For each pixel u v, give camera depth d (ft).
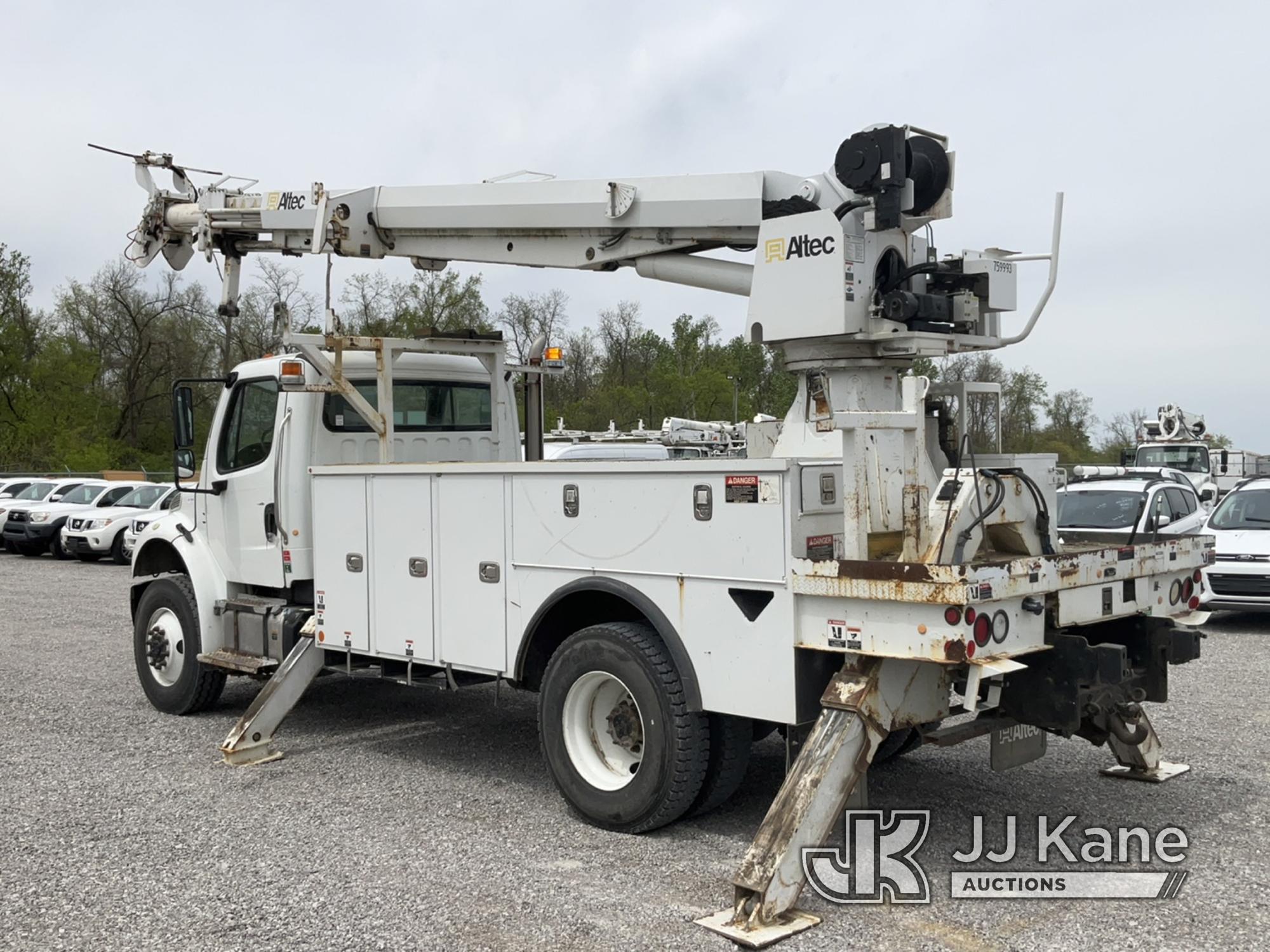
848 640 14.71
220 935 13.79
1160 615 18.10
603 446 46.62
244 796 20.04
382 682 31.09
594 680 17.93
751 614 15.85
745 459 15.88
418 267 25.89
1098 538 20.89
